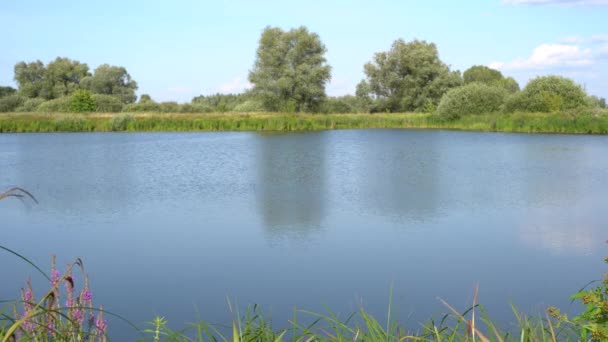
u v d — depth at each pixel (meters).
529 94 43.03
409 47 63.50
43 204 13.59
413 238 10.14
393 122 47.31
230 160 23.14
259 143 31.84
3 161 22.84
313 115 49.34
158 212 12.56
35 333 3.04
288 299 7.07
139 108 70.12
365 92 66.00
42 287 7.55
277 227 11.02
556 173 18.61
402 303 6.89
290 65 54.81
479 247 9.45
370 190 15.46
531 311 6.54
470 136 35.91
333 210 12.68
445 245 9.63
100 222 11.58
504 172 18.98
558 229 10.71
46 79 84.12
